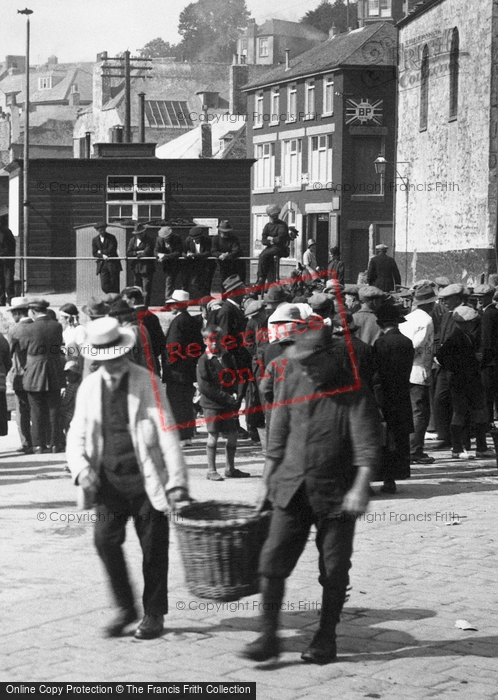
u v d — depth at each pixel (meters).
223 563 7.04
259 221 65.00
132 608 7.08
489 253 32.75
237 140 68.50
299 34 117.81
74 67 157.88
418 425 14.45
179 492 6.90
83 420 7.01
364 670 6.43
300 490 6.62
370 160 56.72
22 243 35.44
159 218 35.16
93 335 6.86
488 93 32.62
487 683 6.21
